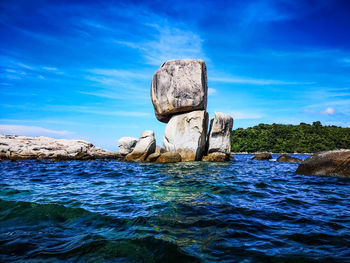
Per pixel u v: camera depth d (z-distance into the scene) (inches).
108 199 185.6
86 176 334.6
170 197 193.2
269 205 167.6
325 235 112.9
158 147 706.2
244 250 98.0
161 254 95.3
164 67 670.5
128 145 805.9
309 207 163.0
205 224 128.5
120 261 90.7
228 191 218.7
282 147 2632.9
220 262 88.7
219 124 653.3
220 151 652.7
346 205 168.6
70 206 163.0
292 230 119.7
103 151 1010.1
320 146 2544.3
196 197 193.2
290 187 240.8
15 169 432.1
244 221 133.1
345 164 315.3
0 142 780.6
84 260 91.4
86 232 118.4
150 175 342.0
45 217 140.6
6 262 89.4
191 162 580.7
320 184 259.1
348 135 2805.1
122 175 344.2
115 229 122.0
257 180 289.3
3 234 116.0
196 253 95.7
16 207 158.9
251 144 2682.1
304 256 92.9
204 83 663.1
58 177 323.6
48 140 987.3
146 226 125.9
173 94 636.7
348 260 89.5
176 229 121.3
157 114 700.7
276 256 93.0
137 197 193.2
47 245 103.9
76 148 780.0
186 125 625.9
